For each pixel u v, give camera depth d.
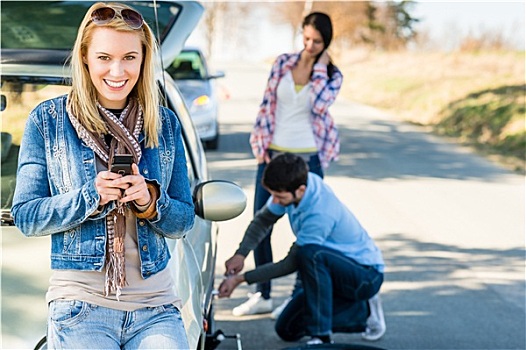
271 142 6.10
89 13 2.72
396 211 9.96
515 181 12.55
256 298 6.08
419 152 15.45
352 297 5.06
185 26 5.03
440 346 5.66
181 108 5.11
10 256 3.37
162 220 2.79
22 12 5.35
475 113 19.66
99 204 2.64
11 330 2.95
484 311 6.45
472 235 8.91
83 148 2.75
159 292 2.85
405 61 39.88
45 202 2.67
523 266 7.79
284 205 5.04
